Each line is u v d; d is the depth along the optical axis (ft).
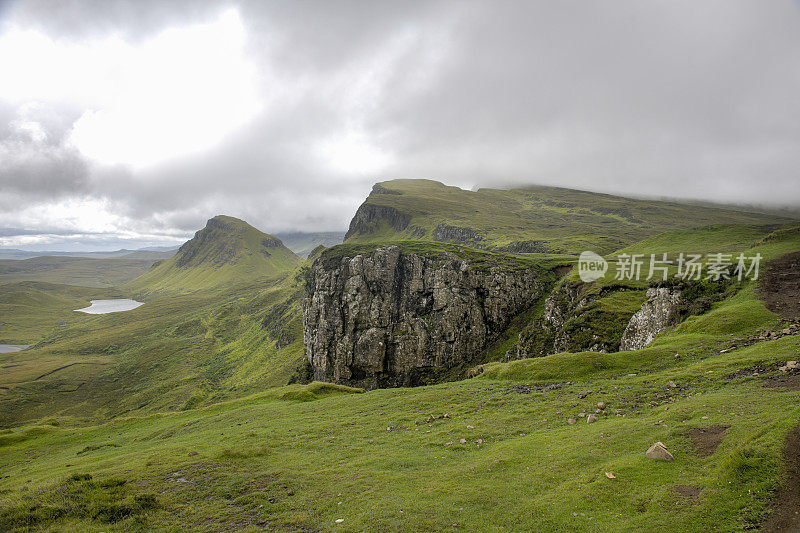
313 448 113.29
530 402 127.54
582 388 132.46
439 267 618.44
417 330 589.32
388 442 110.32
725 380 105.81
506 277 586.04
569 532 52.49
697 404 87.20
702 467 59.47
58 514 73.61
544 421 106.63
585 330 314.14
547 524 55.36
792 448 54.24
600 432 85.76
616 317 311.06
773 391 86.48
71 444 211.41
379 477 83.20
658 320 244.01
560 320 394.73
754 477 51.96
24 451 208.13
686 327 186.80
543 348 387.14
